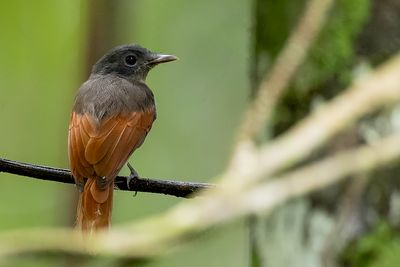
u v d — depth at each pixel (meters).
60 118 18.16
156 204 18.19
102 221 9.87
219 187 3.77
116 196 17.75
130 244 3.57
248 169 3.72
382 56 10.41
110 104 11.82
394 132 9.73
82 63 15.52
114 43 15.65
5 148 18.34
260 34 11.25
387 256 9.52
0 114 17.97
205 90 18.94
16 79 16.33
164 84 18.98
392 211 9.61
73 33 15.63
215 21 18.70
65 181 10.33
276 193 3.64
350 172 3.69
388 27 10.41
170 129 18.89
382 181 9.59
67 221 15.30
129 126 11.69
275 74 4.64
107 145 11.04
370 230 9.56
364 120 9.66
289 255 10.08
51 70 16.17
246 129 4.20
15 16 15.14
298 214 9.95
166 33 18.41
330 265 9.58
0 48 15.52
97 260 3.60
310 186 3.65
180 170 18.69
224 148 18.61
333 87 10.38
